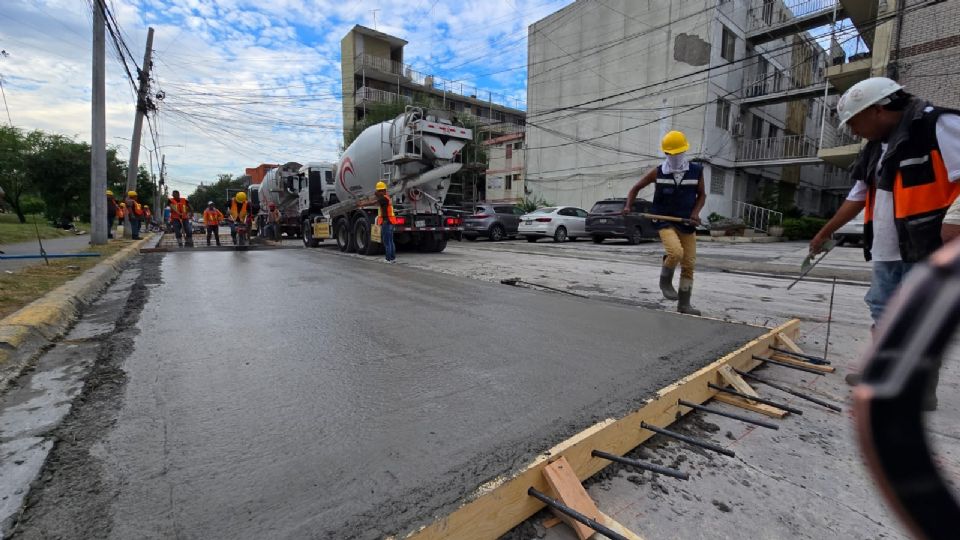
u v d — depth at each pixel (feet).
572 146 86.89
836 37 54.65
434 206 38.32
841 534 5.72
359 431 7.55
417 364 10.75
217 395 9.06
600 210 53.06
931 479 1.51
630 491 6.58
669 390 8.59
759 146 75.97
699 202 15.19
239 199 47.37
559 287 22.00
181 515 5.54
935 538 1.50
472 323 14.55
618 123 79.51
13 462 6.71
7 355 10.71
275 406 8.55
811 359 11.28
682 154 14.71
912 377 1.47
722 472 7.03
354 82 136.46
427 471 6.30
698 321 14.30
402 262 32.35
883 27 48.24
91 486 6.13
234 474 6.37
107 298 19.15
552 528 5.91
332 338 12.94
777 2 80.33
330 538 5.08
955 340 1.38
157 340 12.80
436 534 5.19
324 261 33.06
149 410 8.40
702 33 68.28
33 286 18.90
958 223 7.13
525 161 95.96
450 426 7.66
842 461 7.29
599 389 9.00
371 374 10.14
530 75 93.35
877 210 8.99
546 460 6.27
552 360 10.88
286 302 17.95
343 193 43.21
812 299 19.06
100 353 11.68
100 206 40.83
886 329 1.56
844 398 9.53
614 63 79.41
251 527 5.30
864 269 27.91
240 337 13.08
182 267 29.68
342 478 6.22
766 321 15.34
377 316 15.56
